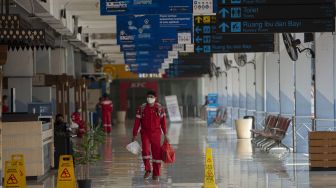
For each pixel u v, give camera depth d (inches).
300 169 1130.7
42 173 1021.8
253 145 1667.1
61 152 1159.6
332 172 1083.9
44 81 1664.6
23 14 1416.1
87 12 1665.8
